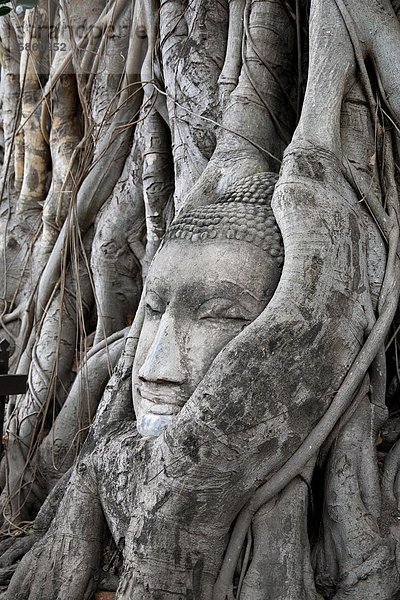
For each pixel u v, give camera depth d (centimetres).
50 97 557
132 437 325
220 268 317
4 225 588
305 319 297
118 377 366
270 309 298
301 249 304
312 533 323
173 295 325
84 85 534
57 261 510
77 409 454
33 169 591
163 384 318
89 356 464
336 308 304
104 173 507
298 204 311
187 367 315
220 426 287
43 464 462
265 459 296
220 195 365
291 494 305
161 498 293
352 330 309
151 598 289
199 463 287
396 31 362
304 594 294
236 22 411
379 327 316
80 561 328
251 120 383
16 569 344
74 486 341
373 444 318
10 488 463
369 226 335
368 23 360
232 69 404
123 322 497
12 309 564
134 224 496
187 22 444
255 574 295
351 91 359
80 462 344
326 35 355
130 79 503
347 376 308
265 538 300
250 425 289
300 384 296
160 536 292
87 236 521
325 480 314
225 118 389
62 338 501
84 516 334
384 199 350
